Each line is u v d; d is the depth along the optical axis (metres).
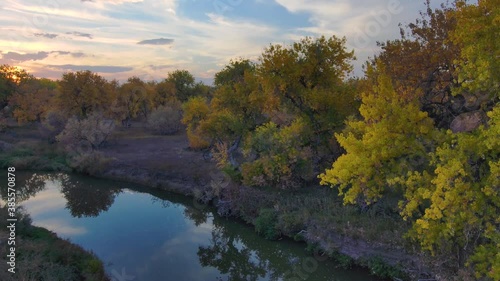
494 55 10.87
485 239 12.12
